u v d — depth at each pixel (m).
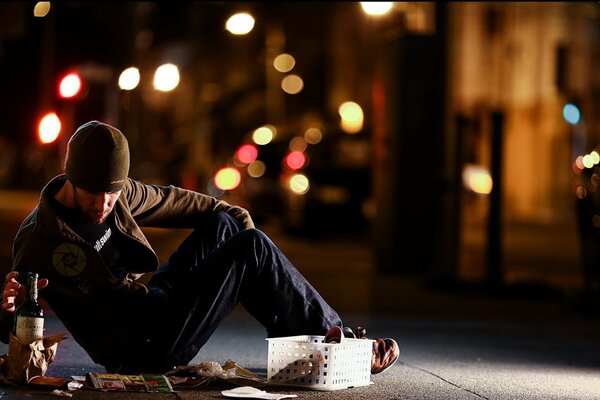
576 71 51.03
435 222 20.12
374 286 18.70
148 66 44.53
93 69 28.23
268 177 38.56
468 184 47.72
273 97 74.38
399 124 21.12
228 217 7.57
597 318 15.32
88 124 6.59
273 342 7.25
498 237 18.11
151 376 7.13
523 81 55.88
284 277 7.19
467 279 18.55
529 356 10.80
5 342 7.07
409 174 21.11
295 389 7.23
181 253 7.48
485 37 57.59
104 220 6.90
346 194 33.25
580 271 23.92
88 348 7.22
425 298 17.06
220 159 61.34
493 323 14.12
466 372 9.12
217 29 50.47
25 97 45.97
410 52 20.98
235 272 7.12
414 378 8.40
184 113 75.69
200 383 7.21
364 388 7.55
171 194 7.42
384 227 21.36
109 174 6.47
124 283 7.02
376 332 12.52
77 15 28.58
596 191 16.22
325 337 7.29
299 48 75.75
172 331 7.11
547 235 38.59
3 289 6.79
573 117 24.45
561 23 52.12
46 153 46.56
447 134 19.83
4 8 24.70
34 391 6.74
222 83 81.06
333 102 73.56
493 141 18.36
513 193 57.88
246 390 6.99
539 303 17.05
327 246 29.75
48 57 31.41
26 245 6.80
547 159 53.31
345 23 70.62
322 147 37.03
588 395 8.05
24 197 53.09
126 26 30.23
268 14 72.06
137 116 35.19
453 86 20.30
